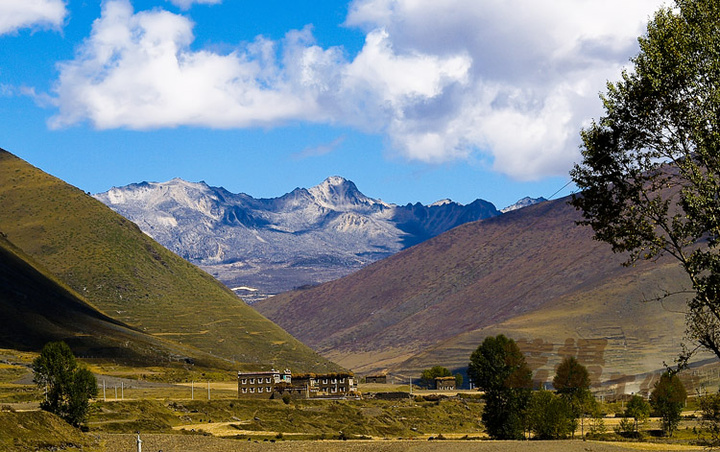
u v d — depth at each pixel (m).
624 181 45.59
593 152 46.00
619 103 46.19
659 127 44.59
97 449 113.00
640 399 111.25
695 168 42.91
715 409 54.44
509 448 95.62
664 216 43.62
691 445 94.44
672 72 44.19
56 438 112.62
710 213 42.22
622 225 45.31
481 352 108.44
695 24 44.75
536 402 112.88
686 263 41.78
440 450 98.88
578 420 114.19
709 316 39.47
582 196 46.72
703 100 43.66
